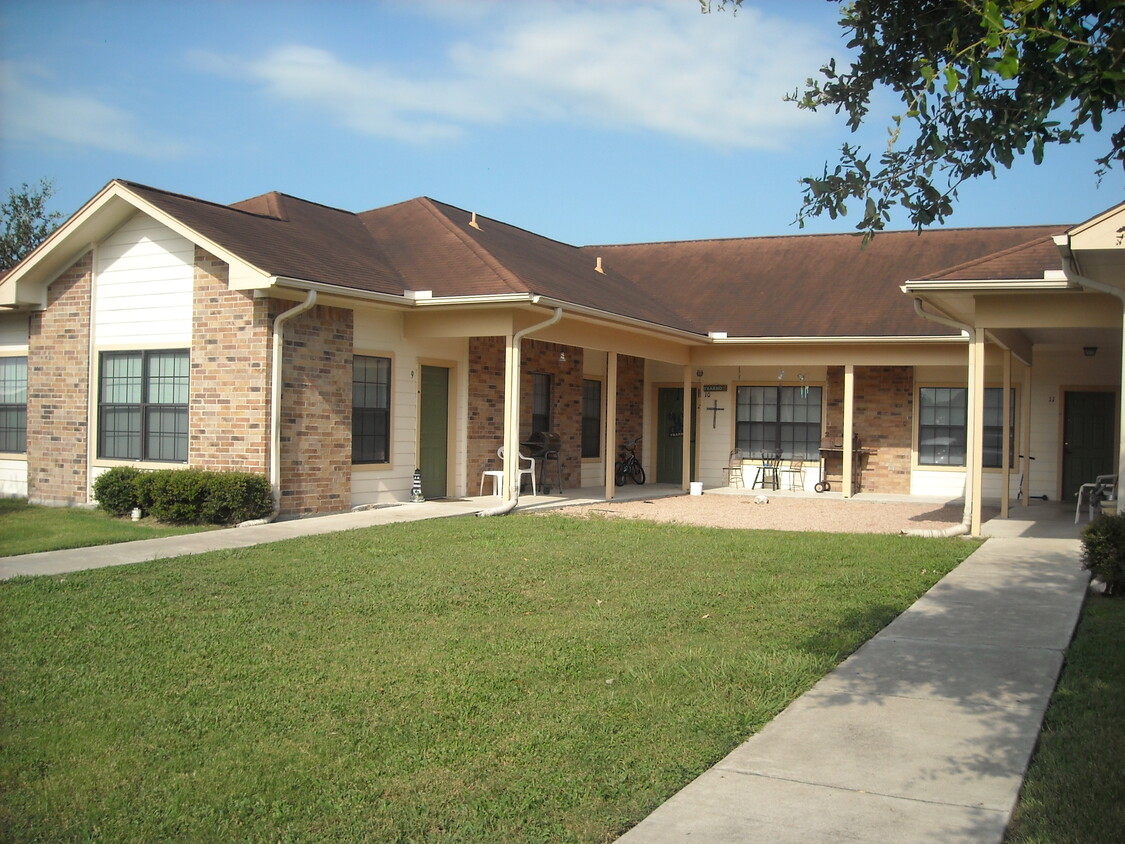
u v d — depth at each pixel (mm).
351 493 14797
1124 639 7371
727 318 20250
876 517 15781
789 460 21453
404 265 16312
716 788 4586
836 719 5559
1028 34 3918
